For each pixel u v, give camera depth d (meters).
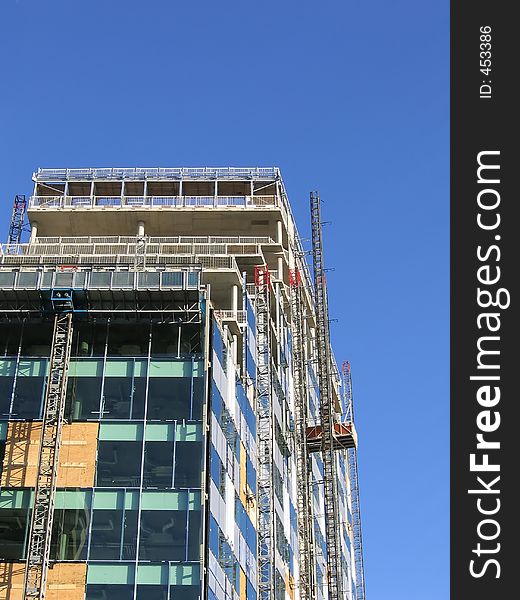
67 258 78.31
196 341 61.59
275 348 85.31
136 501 56.06
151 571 53.94
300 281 97.81
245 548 66.38
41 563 53.44
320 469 102.88
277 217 91.50
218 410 61.75
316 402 106.12
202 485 56.56
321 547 95.44
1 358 60.34
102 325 61.94
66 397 59.31
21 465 56.78
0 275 61.59
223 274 76.38
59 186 94.81
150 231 92.25
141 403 59.25
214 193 93.88
